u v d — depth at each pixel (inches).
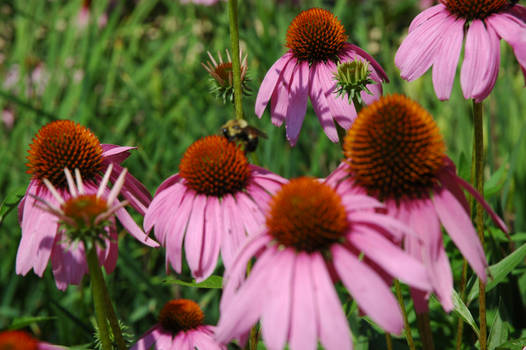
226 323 21.6
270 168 35.4
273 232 22.4
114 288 33.2
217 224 24.5
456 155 36.0
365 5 58.2
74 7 55.2
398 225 21.8
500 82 38.2
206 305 33.5
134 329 33.3
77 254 24.8
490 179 29.9
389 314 21.2
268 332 21.4
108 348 23.5
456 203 22.8
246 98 37.6
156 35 57.6
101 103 45.8
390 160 22.8
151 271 35.2
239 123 25.6
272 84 27.5
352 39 47.8
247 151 25.8
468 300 26.1
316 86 27.3
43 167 25.5
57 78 46.8
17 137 42.1
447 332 28.6
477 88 24.9
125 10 60.5
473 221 28.2
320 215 22.0
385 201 23.0
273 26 47.3
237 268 22.4
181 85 42.8
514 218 34.1
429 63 25.6
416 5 56.1
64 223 22.8
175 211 24.9
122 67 51.2
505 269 25.5
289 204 22.2
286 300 21.5
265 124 37.6
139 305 33.3
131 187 26.2
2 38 58.5
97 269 23.2
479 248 22.5
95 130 40.4
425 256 22.4
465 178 28.5
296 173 36.4
